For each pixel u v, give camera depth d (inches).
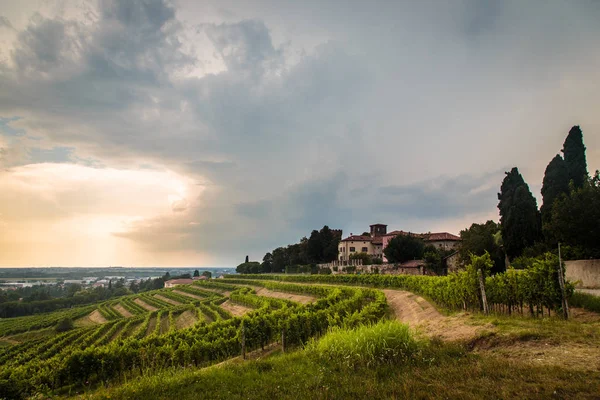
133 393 409.1
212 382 419.8
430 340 480.4
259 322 1072.8
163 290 5797.2
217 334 1230.3
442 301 988.6
